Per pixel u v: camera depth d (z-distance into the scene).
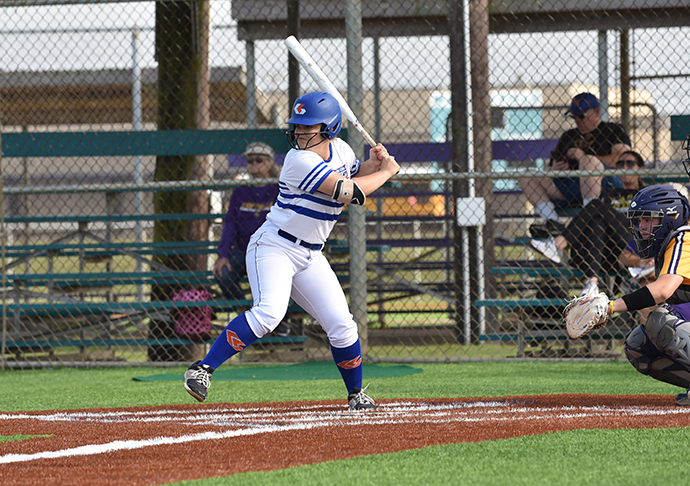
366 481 7.33
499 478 7.39
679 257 10.98
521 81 30.67
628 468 7.71
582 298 11.05
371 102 36.34
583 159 21.25
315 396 14.74
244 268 21.78
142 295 30.25
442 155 30.89
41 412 13.12
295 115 11.42
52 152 22.50
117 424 11.29
